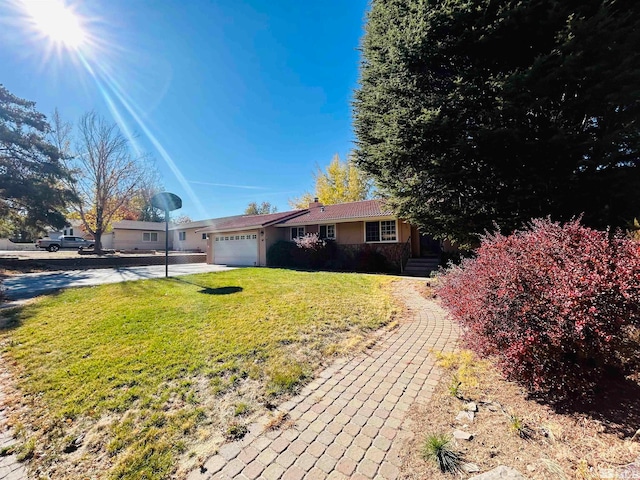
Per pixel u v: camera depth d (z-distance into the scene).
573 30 5.18
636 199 5.58
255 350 3.89
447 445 2.08
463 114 6.45
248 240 17.88
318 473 1.93
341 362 3.67
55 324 5.02
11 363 3.58
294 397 2.87
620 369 2.69
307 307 6.04
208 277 10.84
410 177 7.83
